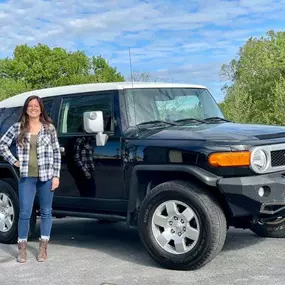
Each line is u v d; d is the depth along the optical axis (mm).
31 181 5930
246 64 34938
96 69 59281
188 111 6625
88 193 6309
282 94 28125
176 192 5324
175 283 4926
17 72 56031
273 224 6734
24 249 6039
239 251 6117
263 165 5238
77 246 6887
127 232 7930
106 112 6230
